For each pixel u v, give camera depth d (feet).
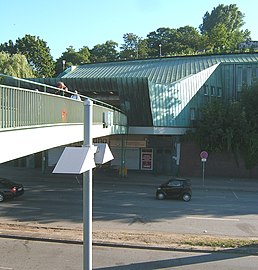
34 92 36.96
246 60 136.46
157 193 78.69
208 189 96.58
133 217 60.39
